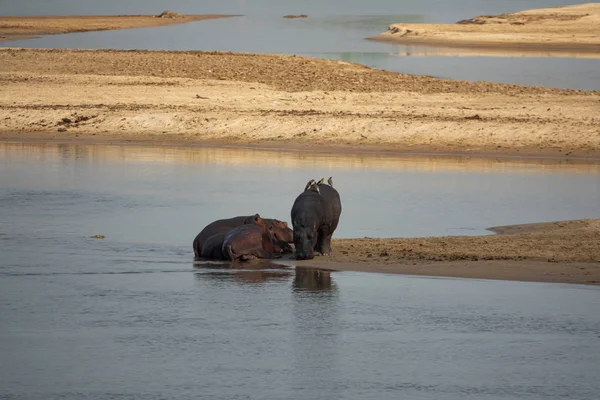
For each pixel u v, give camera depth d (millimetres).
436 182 95750
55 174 101062
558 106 146125
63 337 41562
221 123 135625
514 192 89188
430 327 42719
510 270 53906
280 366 37438
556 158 113562
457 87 169000
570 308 45688
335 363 37750
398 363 37750
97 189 90625
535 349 39531
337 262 57156
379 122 132000
